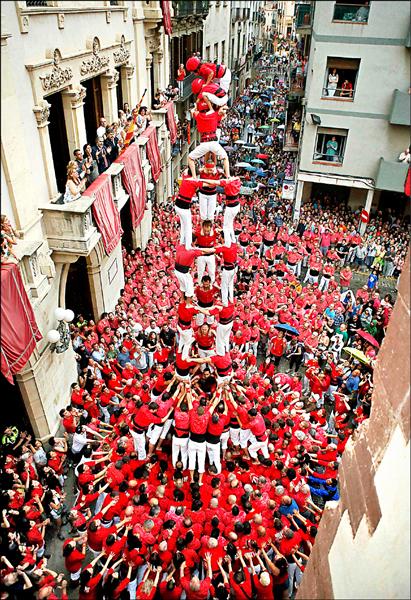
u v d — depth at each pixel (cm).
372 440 378
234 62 3541
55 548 1013
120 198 1496
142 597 809
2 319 824
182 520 901
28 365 1070
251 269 1920
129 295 1691
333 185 2475
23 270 1005
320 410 1218
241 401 1029
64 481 1147
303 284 2077
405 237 2169
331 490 1033
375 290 1844
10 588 780
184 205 832
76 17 1200
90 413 1230
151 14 1748
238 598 800
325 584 420
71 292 1580
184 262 868
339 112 2059
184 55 2377
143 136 1783
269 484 982
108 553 854
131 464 1039
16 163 951
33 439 1201
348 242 2208
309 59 2225
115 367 1360
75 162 1187
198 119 802
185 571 834
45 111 1053
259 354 1653
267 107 4169
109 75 1472
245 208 2453
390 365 358
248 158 3047
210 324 998
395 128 2002
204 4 2431
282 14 5078
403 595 310
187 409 999
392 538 319
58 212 1091
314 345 1463
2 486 1009
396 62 1744
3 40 862
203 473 1004
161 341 1465
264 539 873
